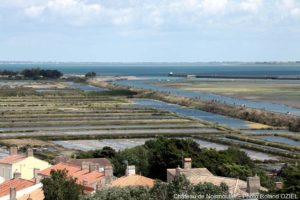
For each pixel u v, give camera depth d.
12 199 107.62
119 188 79.50
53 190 89.62
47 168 131.62
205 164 145.00
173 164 152.62
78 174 122.06
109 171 117.38
